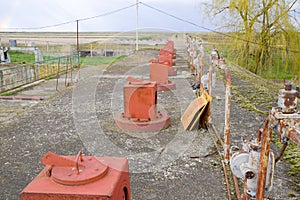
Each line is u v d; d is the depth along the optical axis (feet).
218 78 22.07
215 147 10.32
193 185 7.91
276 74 33.94
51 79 28.73
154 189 7.74
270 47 34.24
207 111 11.91
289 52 33.53
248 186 5.43
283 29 33.68
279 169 8.64
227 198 7.27
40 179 4.26
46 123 13.66
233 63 32.48
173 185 7.93
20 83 26.32
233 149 10.08
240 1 34.42
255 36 34.83
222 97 17.37
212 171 8.66
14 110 17.17
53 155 4.31
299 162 8.98
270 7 33.81
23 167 9.18
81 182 4.04
